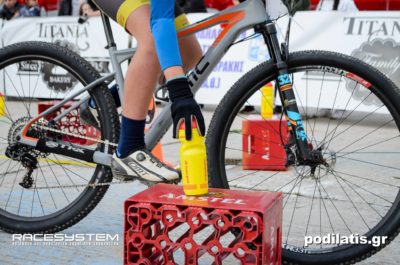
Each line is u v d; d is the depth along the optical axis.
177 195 2.03
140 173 2.32
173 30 2.02
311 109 6.00
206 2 8.51
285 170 4.07
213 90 6.76
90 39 7.34
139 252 1.97
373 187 3.59
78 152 2.61
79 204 2.68
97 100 2.59
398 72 5.88
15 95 6.48
